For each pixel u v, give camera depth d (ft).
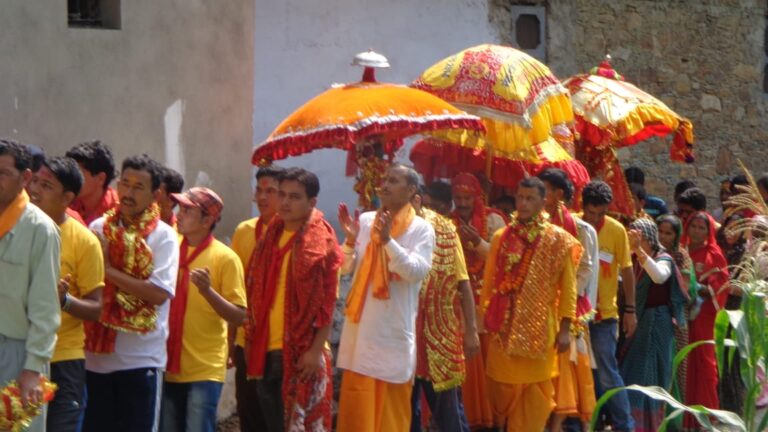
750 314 18.74
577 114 32.73
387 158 28.04
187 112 26.53
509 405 25.91
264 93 33.40
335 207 34.53
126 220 20.11
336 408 30.09
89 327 19.92
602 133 32.53
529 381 25.59
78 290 18.80
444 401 24.25
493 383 26.21
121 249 19.72
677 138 34.63
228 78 27.61
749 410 18.79
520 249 25.63
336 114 23.84
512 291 25.66
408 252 22.52
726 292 30.94
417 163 28.84
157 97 25.72
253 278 22.38
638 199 33.91
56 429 18.63
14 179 16.88
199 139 26.91
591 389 27.63
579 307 26.81
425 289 23.73
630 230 29.30
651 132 35.06
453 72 28.27
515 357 25.59
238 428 27.84
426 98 24.79
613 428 28.76
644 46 44.04
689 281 30.01
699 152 45.47
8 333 17.21
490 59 28.27
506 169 28.53
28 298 17.17
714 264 31.14
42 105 23.24
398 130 24.26
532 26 41.06
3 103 22.45
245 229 24.48
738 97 46.21
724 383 31.50
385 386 22.82
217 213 21.70
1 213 17.02
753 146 46.70
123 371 20.06
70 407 18.81
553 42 41.45
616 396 28.43
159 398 20.49
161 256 20.12
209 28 26.99
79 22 24.71
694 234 31.32
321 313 21.81
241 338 23.41
